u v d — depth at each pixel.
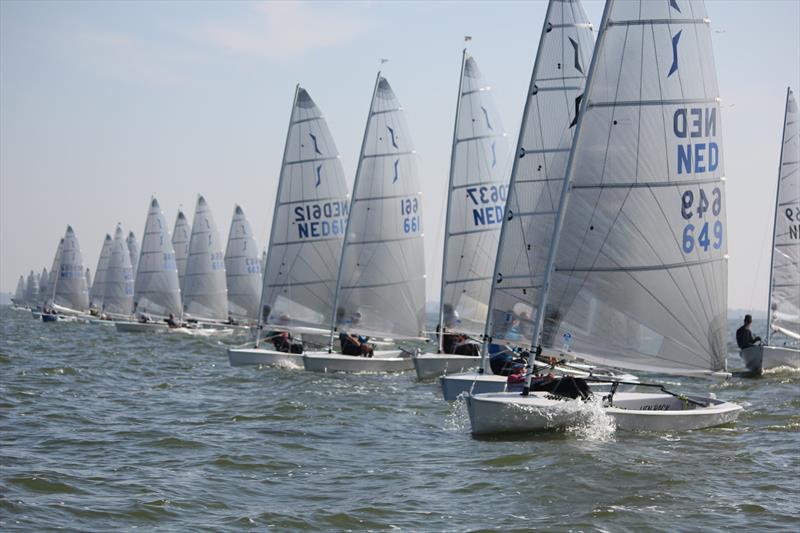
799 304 78.56
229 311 138.12
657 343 40.19
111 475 33.00
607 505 28.84
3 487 30.42
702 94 40.31
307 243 80.81
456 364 68.12
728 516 27.75
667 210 39.84
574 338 39.97
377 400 55.31
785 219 78.69
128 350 103.12
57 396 55.81
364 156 75.94
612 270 39.72
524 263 54.28
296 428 44.12
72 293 195.00
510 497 29.86
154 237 155.00
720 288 40.91
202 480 32.47
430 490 30.95
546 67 54.69
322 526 26.80
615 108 39.66
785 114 78.50
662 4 39.75
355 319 76.06
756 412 47.81
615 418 39.59
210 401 55.12
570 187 40.03
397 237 76.12
